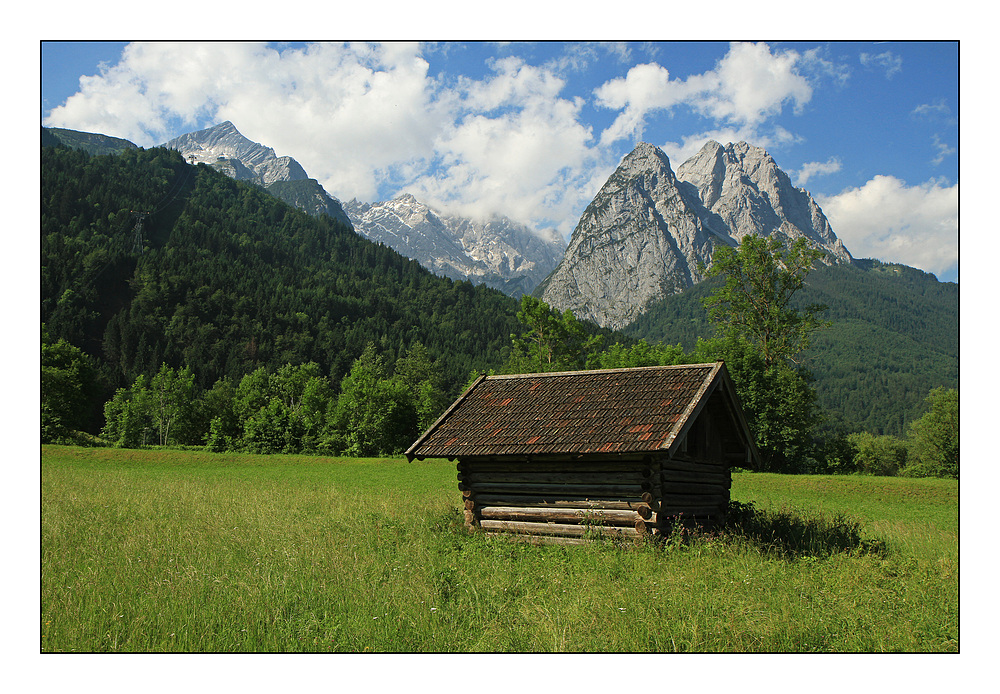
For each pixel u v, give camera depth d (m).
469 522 18.84
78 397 99.19
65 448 66.88
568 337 84.44
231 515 22.36
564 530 17.33
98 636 10.55
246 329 199.62
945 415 69.38
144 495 29.45
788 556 16.47
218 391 114.38
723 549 15.31
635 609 11.16
